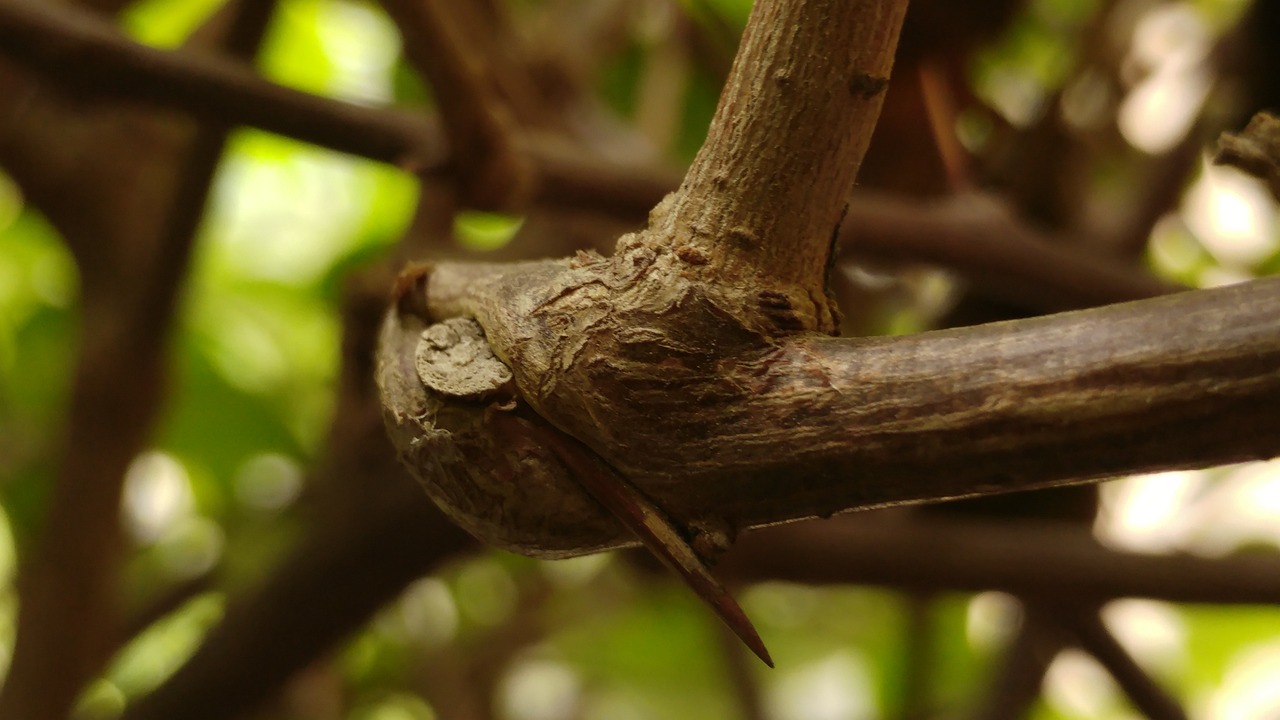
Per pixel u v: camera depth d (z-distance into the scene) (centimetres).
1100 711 70
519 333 20
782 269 20
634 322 20
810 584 37
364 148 32
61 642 37
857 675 82
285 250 62
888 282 46
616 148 45
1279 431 18
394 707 67
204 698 33
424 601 62
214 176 35
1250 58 32
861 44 20
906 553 36
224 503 57
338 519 32
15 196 53
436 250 38
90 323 37
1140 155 51
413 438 20
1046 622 49
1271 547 58
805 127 20
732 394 20
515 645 67
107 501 37
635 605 68
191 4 51
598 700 83
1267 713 68
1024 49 46
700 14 47
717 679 75
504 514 20
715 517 20
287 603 32
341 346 37
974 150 40
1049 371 19
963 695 65
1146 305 19
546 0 53
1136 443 19
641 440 20
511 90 40
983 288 38
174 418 55
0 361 54
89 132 39
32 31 31
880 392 19
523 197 31
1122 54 46
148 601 52
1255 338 18
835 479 19
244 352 58
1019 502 40
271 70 57
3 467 51
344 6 57
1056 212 41
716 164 20
